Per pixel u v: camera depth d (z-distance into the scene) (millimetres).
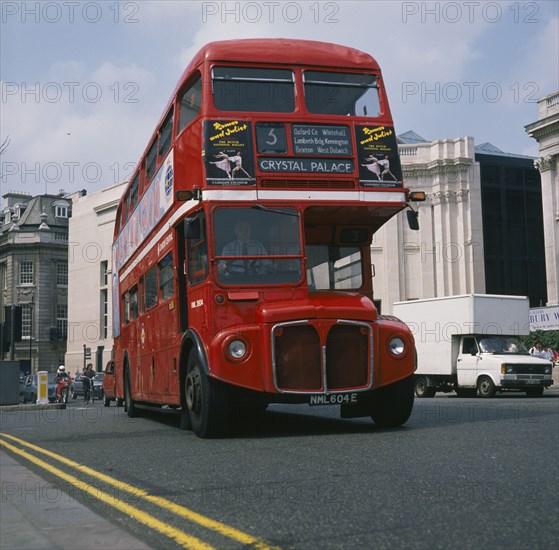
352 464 6438
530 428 8969
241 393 9102
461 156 45562
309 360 8875
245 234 9281
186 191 9273
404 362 9273
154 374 12367
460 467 6031
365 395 9484
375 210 9805
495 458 6465
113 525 4543
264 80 9672
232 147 9398
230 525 4371
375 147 9844
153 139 12602
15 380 25500
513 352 24562
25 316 77625
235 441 8828
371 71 10141
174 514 4762
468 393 26688
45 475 6883
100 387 39281
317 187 9539
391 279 44719
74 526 4531
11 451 9078
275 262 9305
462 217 45594
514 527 4070
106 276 60406
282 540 3967
